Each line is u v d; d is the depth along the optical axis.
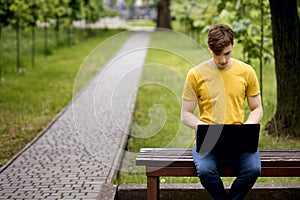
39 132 8.46
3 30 22.67
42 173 6.02
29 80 14.14
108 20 45.66
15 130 8.59
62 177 5.86
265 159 4.31
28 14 13.70
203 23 13.98
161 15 31.02
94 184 5.60
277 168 4.28
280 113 7.62
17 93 12.07
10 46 20.66
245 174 4.13
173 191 5.00
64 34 26.75
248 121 4.27
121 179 6.01
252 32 8.80
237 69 4.28
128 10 46.97
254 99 4.33
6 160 6.78
